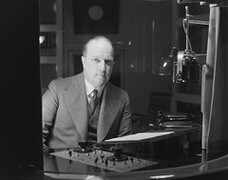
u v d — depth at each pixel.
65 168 1.25
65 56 1.52
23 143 1.25
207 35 1.61
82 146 1.41
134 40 1.57
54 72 1.52
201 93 1.59
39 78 1.26
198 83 1.64
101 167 1.27
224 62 1.52
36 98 1.26
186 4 1.61
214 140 1.52
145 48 1.58
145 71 1.57
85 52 1.51
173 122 1.55
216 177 1.24
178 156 1.43
